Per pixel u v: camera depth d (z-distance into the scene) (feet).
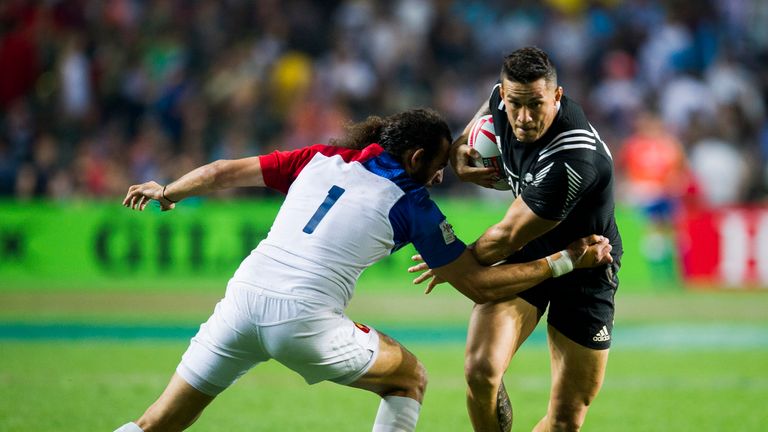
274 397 87.04
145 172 171.01
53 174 165.78
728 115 193.67
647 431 76.23
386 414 53.26
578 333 57.57
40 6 185.57
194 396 51.88
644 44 209.26
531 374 101.60
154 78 183.83
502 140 57.62
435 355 110.73
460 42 201.87
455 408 83.56
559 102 54.49
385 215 51.55
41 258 152.76
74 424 73.20
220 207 156.97
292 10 199.31
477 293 53.72
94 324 125.08
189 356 51.90
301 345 50.49
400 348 53.83
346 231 51.16
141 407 79.77
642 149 173.37
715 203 186.91
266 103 183.83
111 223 154.30
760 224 170.30
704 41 206.18
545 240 58.49
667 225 169.48
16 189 164.66
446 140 53.98
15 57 177.27
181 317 131.34
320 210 51.75
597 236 55.62
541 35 205.05
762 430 76.64
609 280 57.93
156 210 155.22
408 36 197.77
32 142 169.99
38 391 84.94
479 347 55.83
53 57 178.91
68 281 153.07
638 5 216.13
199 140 176.04
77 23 188.96
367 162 52.95
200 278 156.15
